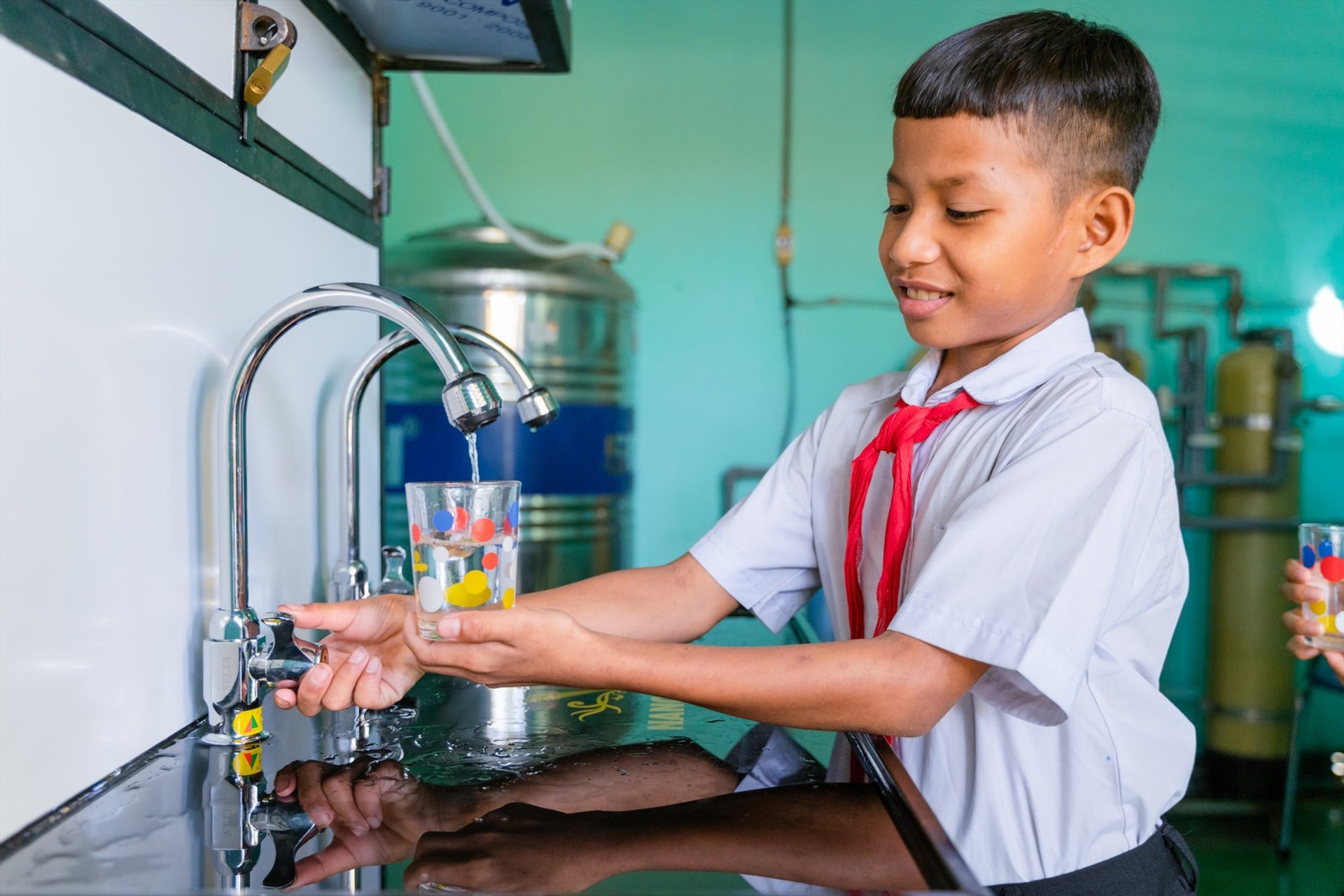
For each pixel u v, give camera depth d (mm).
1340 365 2686
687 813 566
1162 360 2699
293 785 612
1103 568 663
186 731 698
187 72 690
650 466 2721
